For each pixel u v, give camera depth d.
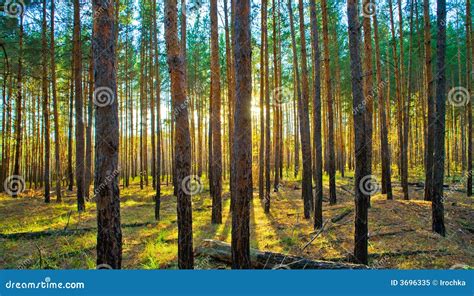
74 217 11.52
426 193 12.44
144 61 21.84
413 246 7.47
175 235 9.11
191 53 23.14
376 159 28.42
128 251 7.63
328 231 8.88
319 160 9.36
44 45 15.02
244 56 5.00
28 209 13.24
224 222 10.99
